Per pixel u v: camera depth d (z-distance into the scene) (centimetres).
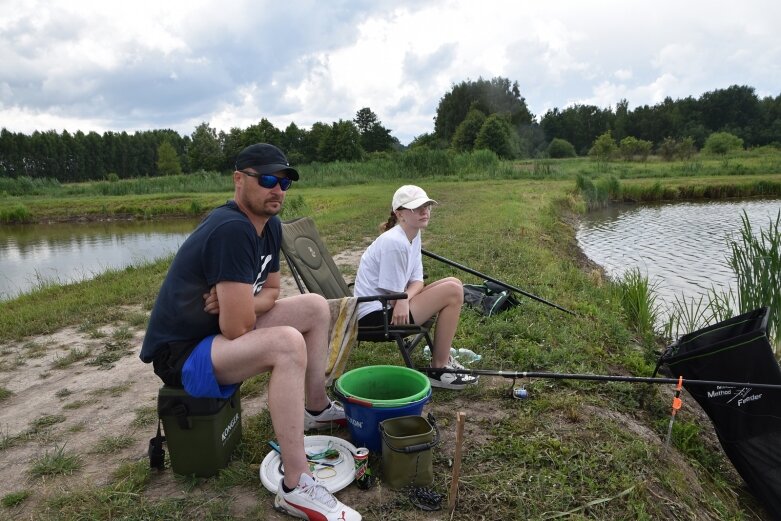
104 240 1900
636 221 1816
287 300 267
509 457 275
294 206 1895
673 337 634
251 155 229
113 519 228
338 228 1210
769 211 2036
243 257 221
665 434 348
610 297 668
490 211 1444
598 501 244
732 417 339
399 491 242
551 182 2792
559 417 319
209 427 243
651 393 381
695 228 1616
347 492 243
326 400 290
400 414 255
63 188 3919
